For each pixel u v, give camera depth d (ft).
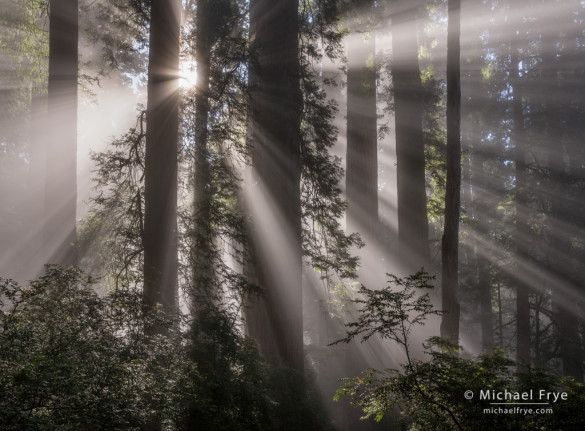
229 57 50.08
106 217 45.03
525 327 89.56
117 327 28.25
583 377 88.02
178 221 44.73
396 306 25.16
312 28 58.39
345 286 65.10
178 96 45.73
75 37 44.93
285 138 54.34
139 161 44.57
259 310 51.93
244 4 57.98
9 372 18.28
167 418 23.25
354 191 67.72
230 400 30.78
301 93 56.03
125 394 21.03
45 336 21.39
